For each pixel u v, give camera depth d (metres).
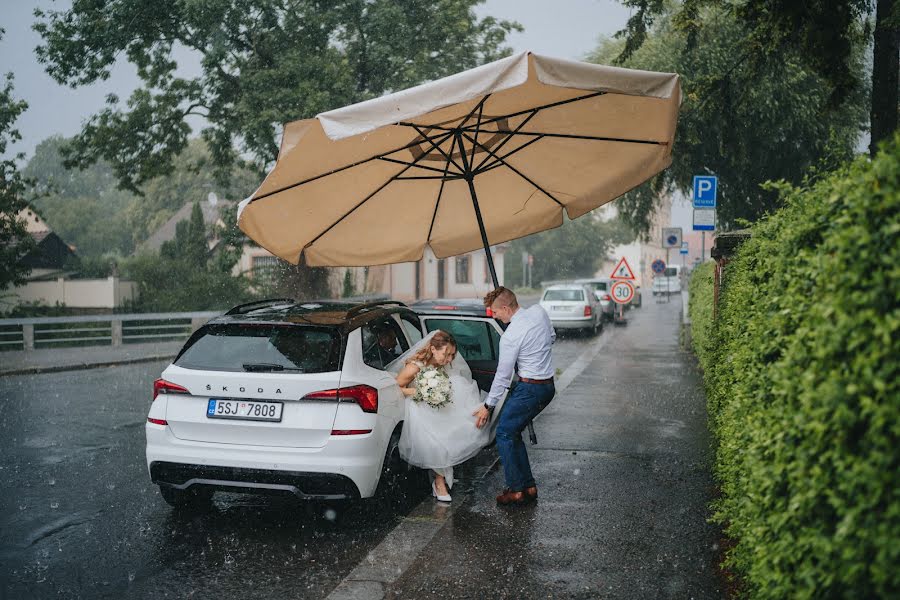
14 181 23.77
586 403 10.54
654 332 23.55
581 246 68.56
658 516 5.50
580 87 5.00
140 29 23.64
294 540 5.15
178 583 4.43
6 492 6.46
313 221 7.28
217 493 6.35
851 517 2.06
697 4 11.87
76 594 4.28
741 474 3.78
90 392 12.84
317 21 23.98
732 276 6.52
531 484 5.96
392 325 6.40
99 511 5.88
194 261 32.94
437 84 4.93
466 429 5.93
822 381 2.34
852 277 2.15
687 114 15.65
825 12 8.55
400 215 7.83
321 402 5.14
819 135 20.42
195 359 5.41
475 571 4.51
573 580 4.34
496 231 8.40
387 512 5.70
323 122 5.18
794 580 2.53
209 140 26.48
